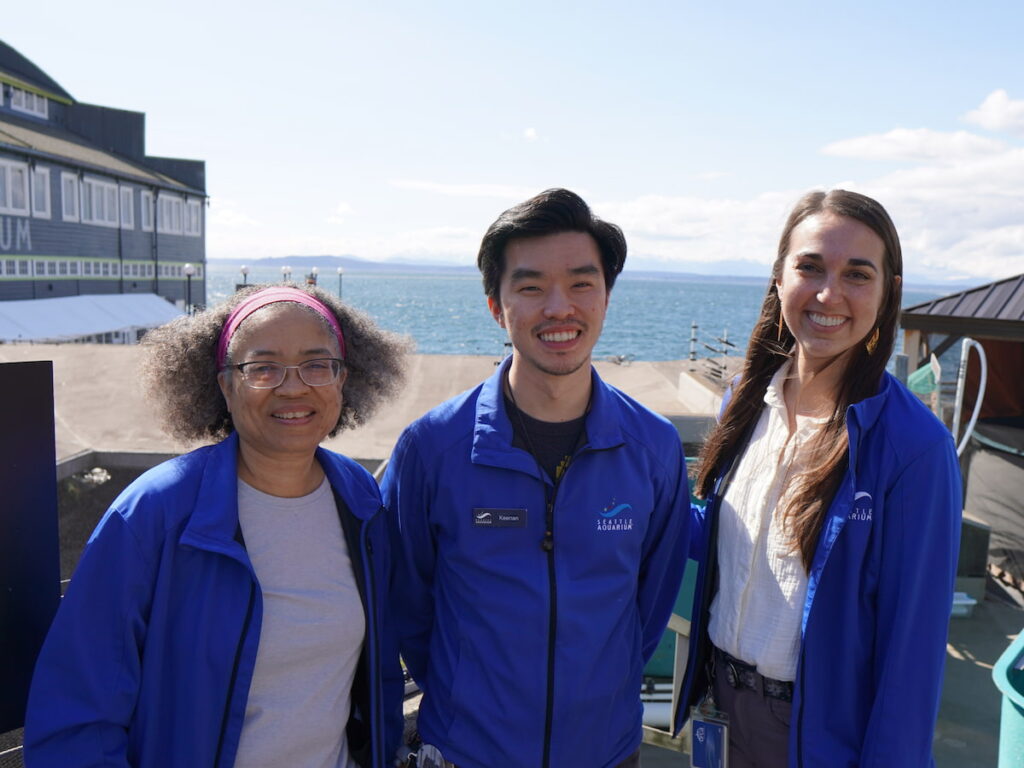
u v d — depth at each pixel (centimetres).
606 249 219
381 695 210
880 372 213
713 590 246
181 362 203
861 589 204
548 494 221
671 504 245
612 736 226
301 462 198
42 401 199
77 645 169
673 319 11269
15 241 2731
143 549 175
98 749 168
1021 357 792
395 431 1040
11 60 3556
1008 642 526
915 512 192
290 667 190
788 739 218
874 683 203
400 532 233
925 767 194
